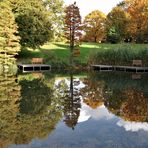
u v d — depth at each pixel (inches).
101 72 1881.2
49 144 505.0
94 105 821.9
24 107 782.5
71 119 668.7
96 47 2696.9
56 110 754.8
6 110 746.2
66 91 1067.3
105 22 3400.6
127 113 730.2
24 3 2332.7
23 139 527.2
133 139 532.1
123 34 3326.8
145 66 2020.2
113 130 589.9
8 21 1972.2
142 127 609.3
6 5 1991.9
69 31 2295.8
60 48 2630.4
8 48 1964.8
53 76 1589.6
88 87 1171.3
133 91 1070.4
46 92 1033.5
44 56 2364.7
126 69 2009.1
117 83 1300.4
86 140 527.8
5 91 1038.4
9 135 548.4
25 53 2406.5
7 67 1969.7
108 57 2126.0
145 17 2834.6
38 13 2340.1
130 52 2084.2
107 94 1007.0
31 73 1745.8
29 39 2279.8
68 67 2070.6
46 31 2346.2
